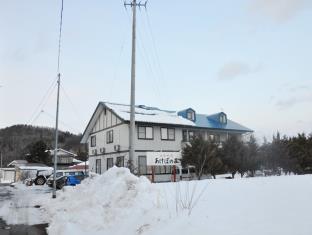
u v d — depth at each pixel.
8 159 99.12
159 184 11.01
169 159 30.25
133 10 18.78
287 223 5.15
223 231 5.31
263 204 6.69
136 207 8.62
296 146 26.80
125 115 36.19
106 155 39.47
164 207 7.69
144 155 35.28
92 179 15.00
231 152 28.27
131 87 17.70
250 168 27.77
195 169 28.84
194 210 6.86
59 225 9.86
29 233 10.12
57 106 23.34
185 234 5.66
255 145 28.48
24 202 18.86
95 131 42.72
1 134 107.38
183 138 39.19
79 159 80.75
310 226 4.82
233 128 43.47
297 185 8.88
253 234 4.90
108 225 8.49
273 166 27.08
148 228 6.69
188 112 42.38
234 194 8.17
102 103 39.91
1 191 29.42
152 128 36.66
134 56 18.19
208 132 41.44
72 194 15.15
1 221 12.47
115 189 10.41
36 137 108.19
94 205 10.45
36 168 54.72
